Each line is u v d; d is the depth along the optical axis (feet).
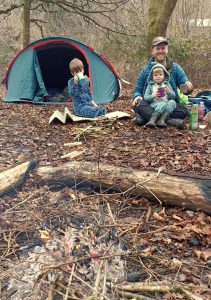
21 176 5.42
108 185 5.21
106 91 12.88
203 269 3.78
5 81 14.39
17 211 4.68
